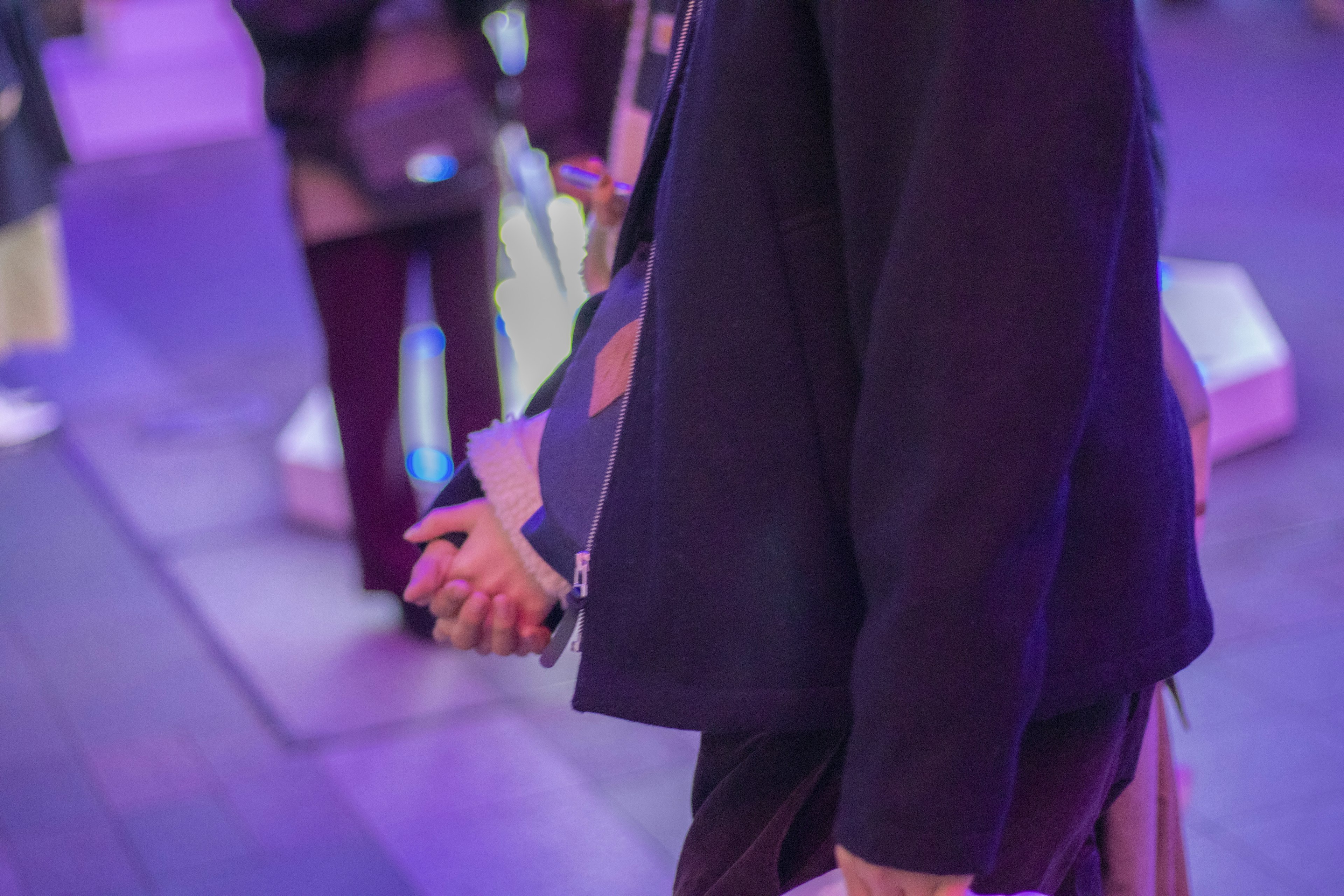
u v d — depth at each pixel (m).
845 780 1.16
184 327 7.32
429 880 3.12
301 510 4.98
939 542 1.10
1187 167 9.33
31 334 5.69
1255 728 3.55
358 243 3.85
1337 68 12.08
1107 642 1.31
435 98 3.73
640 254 1.55
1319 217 7.99
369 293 3.90
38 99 5.46
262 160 11.06
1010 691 1.11
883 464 1.16
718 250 1.28
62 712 3.87
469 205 3.82
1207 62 12.68
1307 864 3.05
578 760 3.54
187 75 12.94
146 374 6.63
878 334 1.16
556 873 3.11
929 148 1.12
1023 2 1.10
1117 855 1.75
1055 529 1.14
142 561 4.75
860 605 1.31
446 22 3.75
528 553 1.52
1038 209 1.10
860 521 1.18
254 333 7.20
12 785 3.53
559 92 3.73
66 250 8.86
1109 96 1.10
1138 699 1.51
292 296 7.78
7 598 4.53
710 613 1.30
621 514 1.37
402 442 4.10
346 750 3.63
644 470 1.37
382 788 3.46
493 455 1.56
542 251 4.12
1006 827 1.39
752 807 1.44
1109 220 1.12
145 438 5.84
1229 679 3.77
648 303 1.39
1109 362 1.28
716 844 1.46
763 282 1.27
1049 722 1.39
